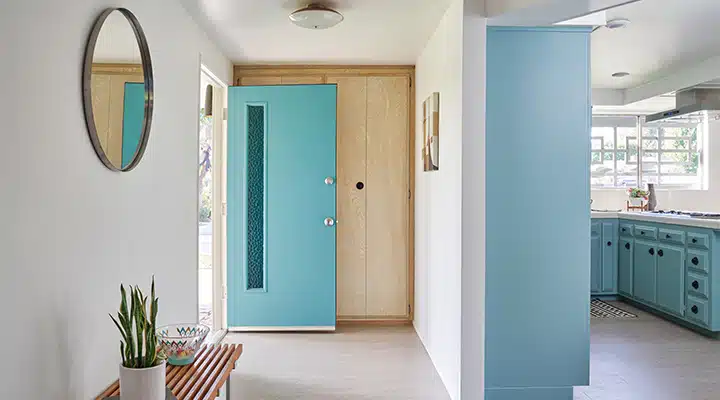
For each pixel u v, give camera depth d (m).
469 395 2.89
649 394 3.26
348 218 4.92
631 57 4.90
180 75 3.16
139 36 2.41
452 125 3.13
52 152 1.74
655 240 5.16
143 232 2.54
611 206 6.50
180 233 3.12
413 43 4.13
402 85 4.91
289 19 3.49
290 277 4.64
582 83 3.12
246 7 3.24
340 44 4.16
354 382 3.42
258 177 4.70
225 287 4.68
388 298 4.93
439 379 3.47
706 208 6.33
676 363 3.83
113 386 2.13
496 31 3.11
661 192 6.35
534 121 3.12
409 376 3.53
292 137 4.64
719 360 3.90
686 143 6.54
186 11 3.29
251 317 4.65
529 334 3.16
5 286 1.52
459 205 2.93
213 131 4.67
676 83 5.48
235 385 3.36
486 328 3.15
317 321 4.64
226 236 4.67
